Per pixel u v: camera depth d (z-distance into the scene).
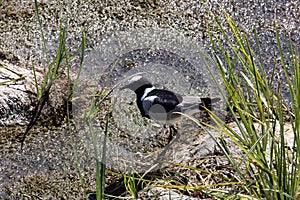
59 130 9.88
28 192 8.70
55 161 9.31
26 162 9.29
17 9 12.62
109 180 8.80
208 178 8.48
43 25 12.28
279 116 7.11
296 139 7.17
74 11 12.61
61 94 10.34
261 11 12.68
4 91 10.20
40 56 11.49
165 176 8.66
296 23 12.40
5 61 11.20
